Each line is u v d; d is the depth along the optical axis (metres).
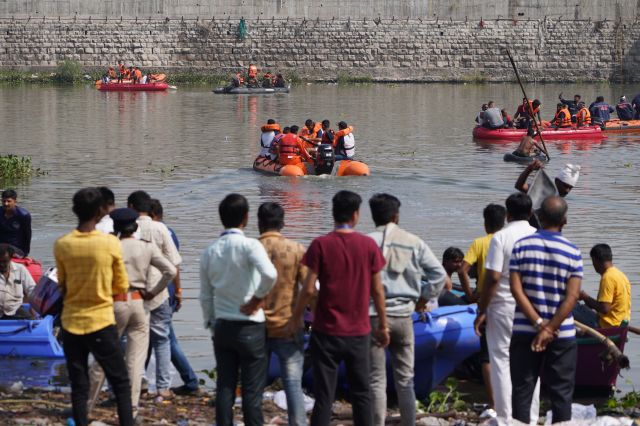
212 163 37.66
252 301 9.73
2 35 86.25
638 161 38.66
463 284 12.65
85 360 9.99
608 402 12.62
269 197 29.66
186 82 87.31
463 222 25.75
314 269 9.66
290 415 10.22
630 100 70.50
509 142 45.56
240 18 88.62
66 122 53.75
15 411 11.39
